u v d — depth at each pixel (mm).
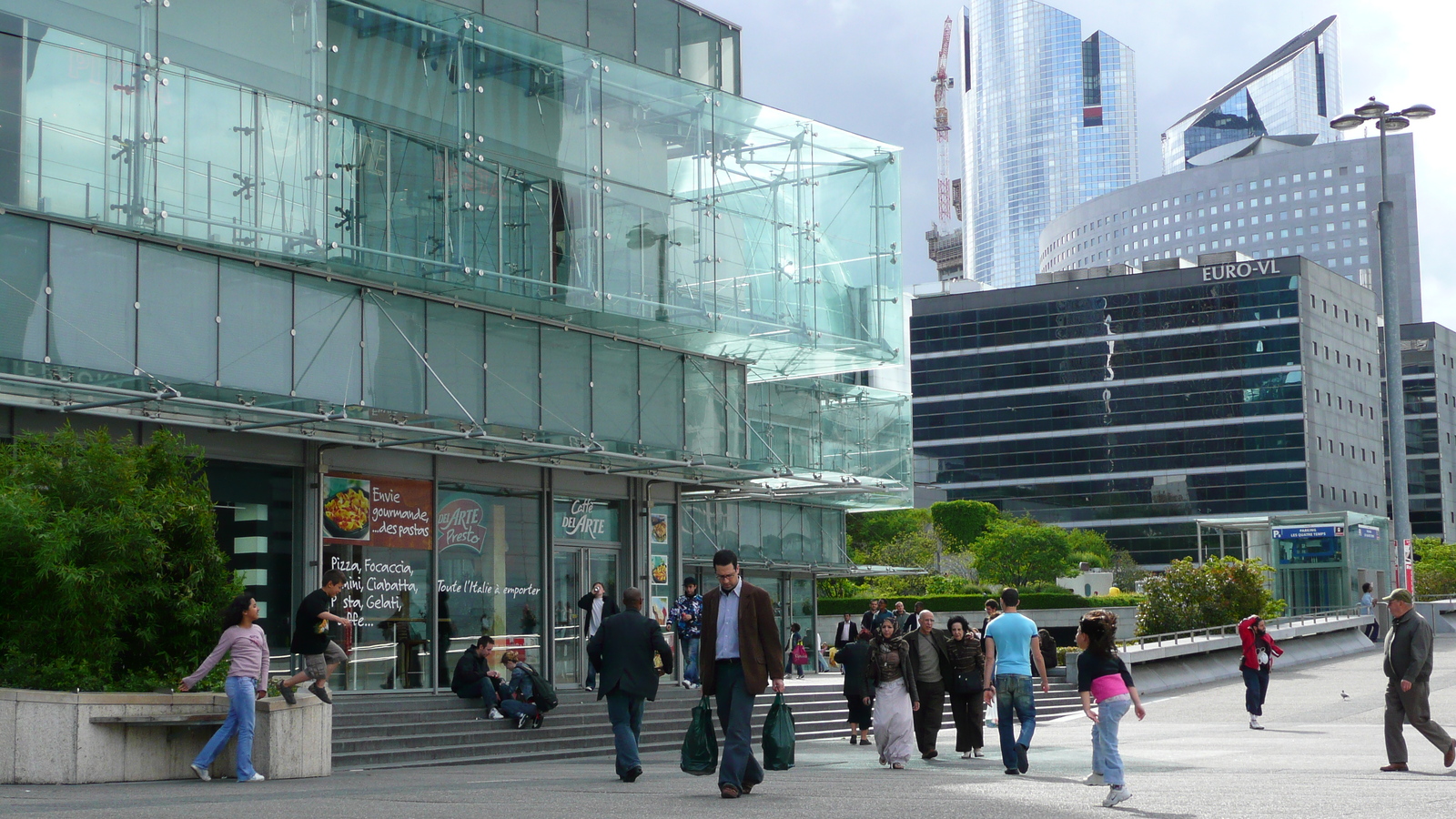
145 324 18781
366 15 21938
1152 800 10477
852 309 29359
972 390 129375
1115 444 123375
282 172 20406
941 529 103250
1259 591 43781
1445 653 38781
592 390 25438
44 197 17812
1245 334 119812
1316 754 17656
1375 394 132250
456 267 22297
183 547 15656
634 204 25438
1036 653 14898
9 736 12938
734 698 10680
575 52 24875
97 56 18609
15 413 17844
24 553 13805
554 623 25500
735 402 28812
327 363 21031
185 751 14398
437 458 23547
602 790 11641
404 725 18938
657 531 28266
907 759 15414
